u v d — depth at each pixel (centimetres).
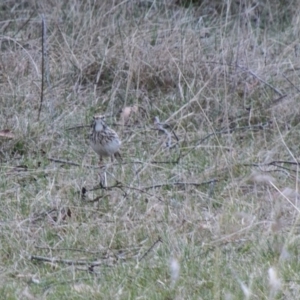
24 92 1288
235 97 1285
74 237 909
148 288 800
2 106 1264
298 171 1052
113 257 879
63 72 1349
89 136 1136
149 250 875
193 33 1416
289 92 1305
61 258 876
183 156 1123
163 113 1262
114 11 1498
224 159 1086
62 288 806
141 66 1341
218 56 1366
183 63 1340
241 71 1320
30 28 1488
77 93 1316
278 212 921
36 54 1397
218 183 1042
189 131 1217
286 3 1619
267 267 827
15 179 1063
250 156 1114
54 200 992
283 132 1197
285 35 1490
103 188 1015
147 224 928
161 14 1548
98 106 1285
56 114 1251
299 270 820
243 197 996
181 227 923
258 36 1491
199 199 1001
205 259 852
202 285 802
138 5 1566
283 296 780
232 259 854
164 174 1068
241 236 896
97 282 819
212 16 1563
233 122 1230
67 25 1475
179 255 852
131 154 1146
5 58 1368
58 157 1141
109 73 1361
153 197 992
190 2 1580
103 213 962
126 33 1428
